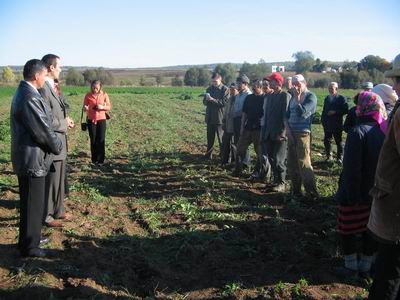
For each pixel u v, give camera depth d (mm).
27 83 5109
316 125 21312
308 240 6148
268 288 4750
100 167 11125
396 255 3447
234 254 5711
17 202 7590
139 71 169625
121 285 4836
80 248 5715
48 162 5324
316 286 4805
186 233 6270
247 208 7566
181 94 55344
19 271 4922
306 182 7941
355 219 4859
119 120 23781
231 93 10930
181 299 4562
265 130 8656
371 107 4688
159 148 14617
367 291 4695
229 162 11461
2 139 15422
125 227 6598
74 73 83750
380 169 3451
